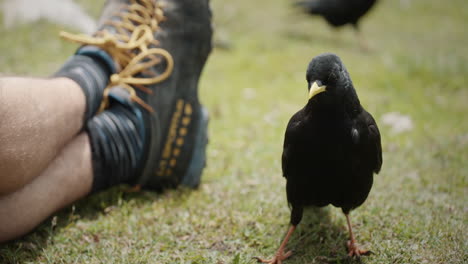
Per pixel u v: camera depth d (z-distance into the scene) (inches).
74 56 167.3
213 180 197.8
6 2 330.6
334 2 455.8
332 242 150.6
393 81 368.2
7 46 324.2
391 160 220.8
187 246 149.7
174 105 181.2
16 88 126.0
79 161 151.3
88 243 149.5
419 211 166.4
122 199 176.7
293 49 430.6
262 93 321.7
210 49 193.5
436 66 413.7
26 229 138.5
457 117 301.9
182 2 186.5
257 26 497.7
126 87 168.7
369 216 164.2
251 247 150.8
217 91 319.3
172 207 173.6
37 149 130.0
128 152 165.5
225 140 239.3
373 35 542.0
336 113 124.1
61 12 317.1
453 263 134.9
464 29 614.2
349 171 130.2
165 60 179.9
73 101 145.5
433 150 234.7
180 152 182.1
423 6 708.0
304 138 127.7
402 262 138.3
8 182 127.0
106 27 182.1
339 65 124.0
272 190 186.7
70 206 168.6
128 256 142.9
